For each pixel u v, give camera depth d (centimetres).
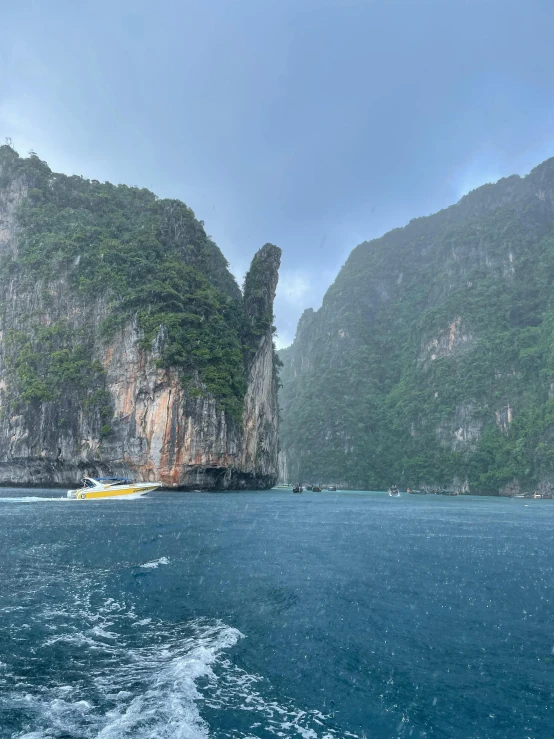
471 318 17750
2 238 9256
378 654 1179
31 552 2200
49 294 8044
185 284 8312
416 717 906
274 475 11000
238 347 8550
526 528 4072
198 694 938
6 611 1385
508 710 945
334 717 892
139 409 7300
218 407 7569
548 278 17150
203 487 7681
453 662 1148
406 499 9731
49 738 759
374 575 1964
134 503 4994
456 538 3238
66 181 9825
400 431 18062
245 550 2439
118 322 7644
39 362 7738
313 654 1162
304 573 1955
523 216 19450
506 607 1565
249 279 10012
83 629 1270
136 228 9212
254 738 802
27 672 1006
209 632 1273
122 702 890
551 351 14475
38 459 7550
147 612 1425
